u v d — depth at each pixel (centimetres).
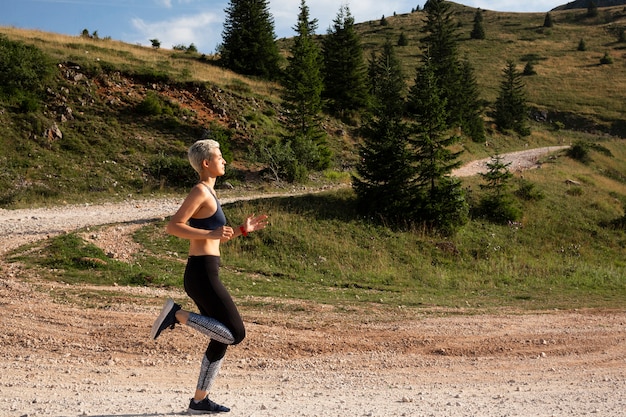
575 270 2073
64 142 2972
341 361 754
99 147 3028
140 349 757
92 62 3641
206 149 409
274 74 5262
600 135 7675
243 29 5109
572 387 640
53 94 3262
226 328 403
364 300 1266
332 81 4738
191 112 3619
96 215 2120
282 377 669
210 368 425
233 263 1628
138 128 3309
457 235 2303
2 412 444
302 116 3638
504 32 12744
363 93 4788
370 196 2297
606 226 2806
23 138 2880
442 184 2345
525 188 2892
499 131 6400
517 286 1734
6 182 2517
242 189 2886
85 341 782
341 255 1925
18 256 1402
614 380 678
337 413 469
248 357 754
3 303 962
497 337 921
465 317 1105
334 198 2358
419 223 2283
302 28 3766
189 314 399
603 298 1505
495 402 546
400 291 1505
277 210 2156
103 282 1238
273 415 447
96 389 566
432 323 1027
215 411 438
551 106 8425
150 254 1608
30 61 3284
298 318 1016
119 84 3622
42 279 1223
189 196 399
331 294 1338
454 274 1914
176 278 1337
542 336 936
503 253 2275
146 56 4394
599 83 9375
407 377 684
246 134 3609
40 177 2650
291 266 1777
